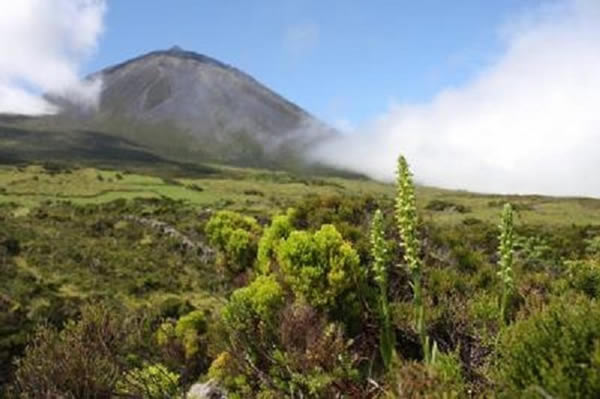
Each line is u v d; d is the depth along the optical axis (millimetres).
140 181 146625
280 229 11852
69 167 165375
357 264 9602
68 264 63250
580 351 5383
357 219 14438
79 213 98562
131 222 87875
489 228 17094
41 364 10391
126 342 11805
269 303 9078
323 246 9625
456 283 10641
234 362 9164
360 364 8508
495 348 6859
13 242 66938
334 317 9336
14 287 52219
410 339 8938
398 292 10430
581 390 5125
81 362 10023
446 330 8922
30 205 111062
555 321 5738
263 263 11859
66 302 47844
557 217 73188
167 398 9656
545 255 17969
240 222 16500
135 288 55625
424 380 6117
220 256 16156
